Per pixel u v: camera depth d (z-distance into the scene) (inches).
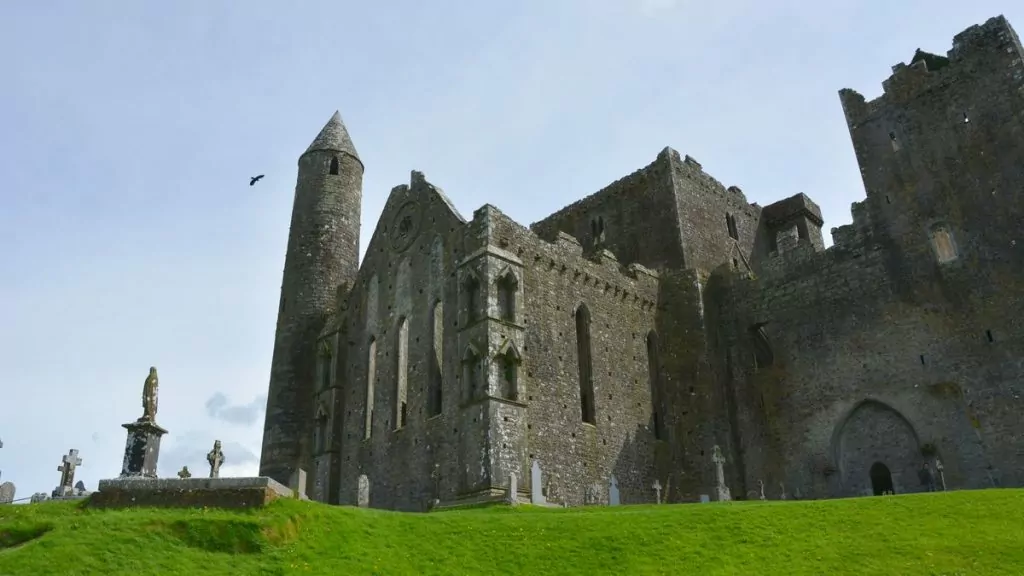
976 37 1649.9
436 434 1481.3
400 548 835.4
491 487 1296.8
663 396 1752.0
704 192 2064.5
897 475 1534.2
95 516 801.6
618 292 1743.4
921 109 1694.1
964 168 1598.2
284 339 1955.0
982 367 1470.2
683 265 1878.7
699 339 1792.6
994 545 786.8
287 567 738.8
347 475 1733.5
